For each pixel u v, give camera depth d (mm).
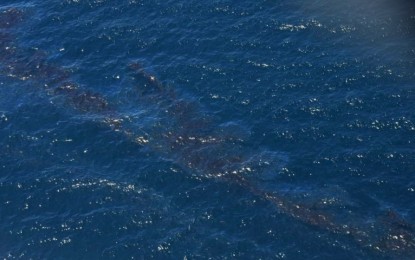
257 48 94688
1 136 86000
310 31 96125
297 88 87938
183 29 99375
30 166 81938
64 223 74812
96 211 75812
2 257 71938
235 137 82750
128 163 81375
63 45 99625
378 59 90000
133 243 72062
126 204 76500
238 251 70312
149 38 98688
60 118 88125
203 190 77188
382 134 80438
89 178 79750
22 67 96938
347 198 74000
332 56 91688
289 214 73250
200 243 71438
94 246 72375
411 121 81312
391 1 98250
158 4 104000
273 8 100750
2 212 76688
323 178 76562
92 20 102938
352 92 86062
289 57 92562
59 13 105125
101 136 85062
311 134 81625
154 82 91750
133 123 86375
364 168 77000
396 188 74438
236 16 100250
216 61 93500
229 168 79125
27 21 105000
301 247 69938
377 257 68188
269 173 77875
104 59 96500
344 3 99562
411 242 68938
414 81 86312
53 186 79125
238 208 74688
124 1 105375
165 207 75750
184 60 94375
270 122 84000
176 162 80750
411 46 91188
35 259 71688
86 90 92125
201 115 86250
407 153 77875
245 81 90000
